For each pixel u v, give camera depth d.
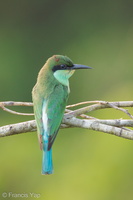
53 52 17.86
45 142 8.49
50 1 18.66
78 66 9.81
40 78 9.59
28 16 18.70
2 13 18.66
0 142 13.28
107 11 18.16
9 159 13.10
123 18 18.03
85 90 15.64
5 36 17.95
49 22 18.53
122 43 17.36
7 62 16.61
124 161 12.10
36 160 13.05
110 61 16.45
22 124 8.34
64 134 13.20
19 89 15.98
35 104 9.11
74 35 18.02
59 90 9.28
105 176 12.08
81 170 12.43
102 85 15.77
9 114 14.51
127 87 15.41
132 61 16.44
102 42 17.44
